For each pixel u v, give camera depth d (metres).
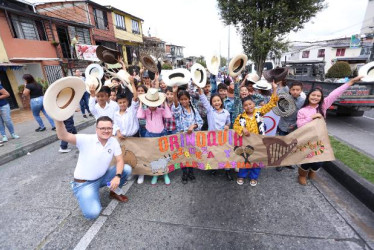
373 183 2.72
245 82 4.49
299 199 2.80
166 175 3.31
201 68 3.32
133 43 25.28
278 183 3.22
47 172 3.95
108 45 20.97
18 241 2.27
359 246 2.05
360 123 6.39
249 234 2.26
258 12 13.18
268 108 2.95
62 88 1.85
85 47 15.34
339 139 4.56
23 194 3.21
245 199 2.86
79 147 2.35
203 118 4.09
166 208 2.74
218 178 3.46
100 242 2.22
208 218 2.52
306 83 7.20
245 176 3.23
